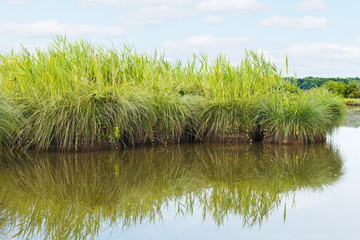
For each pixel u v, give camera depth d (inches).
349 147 295.7
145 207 152.8
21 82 283.4
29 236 120.0
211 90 354.3
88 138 269.3
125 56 355.6
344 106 348.2
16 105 256.4
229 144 311.1
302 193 171.3
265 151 279.0
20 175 202.1
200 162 240.4
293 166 228.5
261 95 338.0
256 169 221.0
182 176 205.0
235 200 162.4
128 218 139.2
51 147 265.1
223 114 312.5
